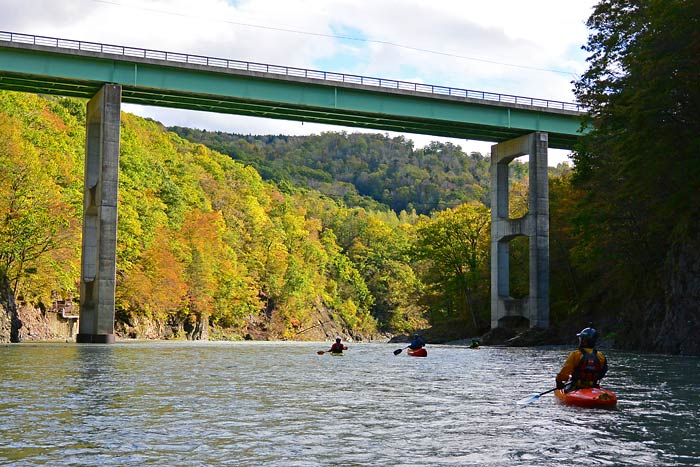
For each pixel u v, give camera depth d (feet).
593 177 194.29
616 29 188.65
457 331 303.27
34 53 199.93
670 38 146.20
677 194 156.04
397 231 642.63
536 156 262.47
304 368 99.50
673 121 151.02
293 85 229.86
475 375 87.61
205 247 384.88
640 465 32.63
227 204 490.08
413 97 245.65
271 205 587.27
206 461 33.27
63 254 240.12
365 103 239.71
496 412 50.01
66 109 419.13
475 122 255.29
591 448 36.58
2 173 222.28
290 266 482.28
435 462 33.30
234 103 230.89
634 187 160.25
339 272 572.92
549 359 135.64
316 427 42.93
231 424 43.80
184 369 94.22
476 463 33.09
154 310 335.47
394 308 583.17
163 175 408.46
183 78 215.92
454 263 306.35
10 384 68.69
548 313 257.75
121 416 46.65
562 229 263.70
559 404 54.49
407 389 67.31
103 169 200.85
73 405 52.01
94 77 205.46
